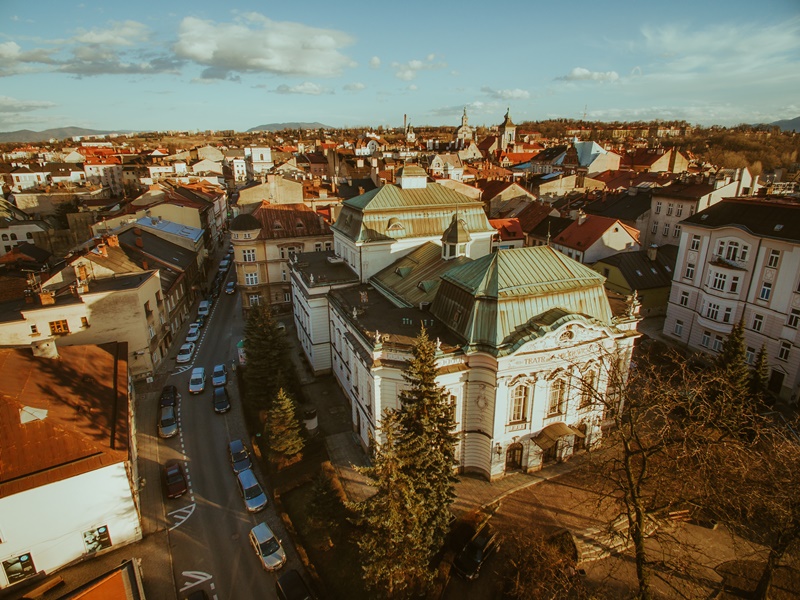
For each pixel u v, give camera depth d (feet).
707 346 187.32
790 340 157.17
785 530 86.43
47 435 107.96
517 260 125.18
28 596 100.63
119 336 176.96
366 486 128.77
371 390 127.54
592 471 125.18
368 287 173.58
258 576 106.83
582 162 490.90
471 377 121.90
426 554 96.12
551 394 126.21
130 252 222.48
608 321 131.34
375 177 394.93
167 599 101.86
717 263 176.65
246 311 245.24
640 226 287.07
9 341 161.38
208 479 135.03
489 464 126.41
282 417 133.69
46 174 604.08
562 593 96.58
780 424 144.15
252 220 237.04
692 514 114.52
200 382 177.47
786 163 604.49
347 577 104.37
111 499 110.22
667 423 89.76
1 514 99.30
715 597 98.53
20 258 264.72
